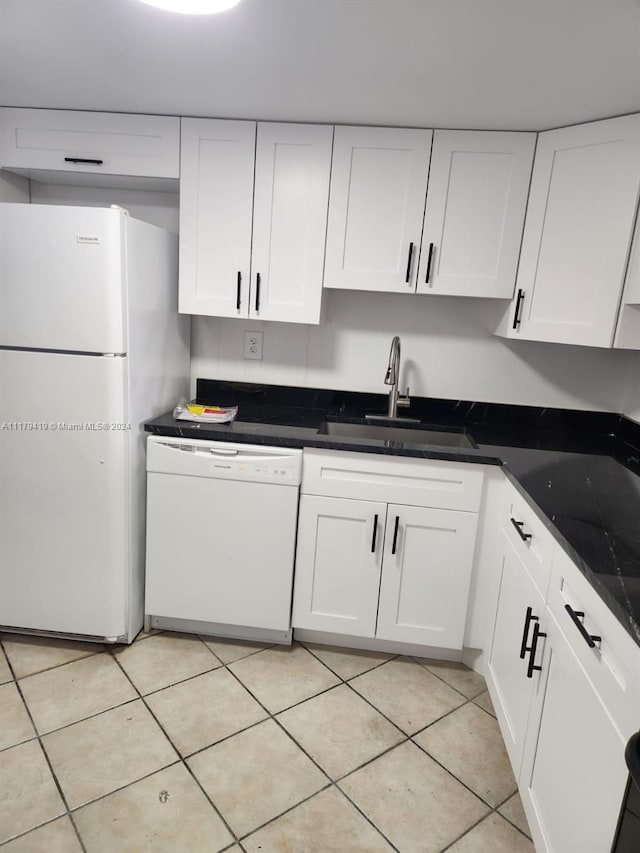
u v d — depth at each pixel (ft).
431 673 6.88
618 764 3.01
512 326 6.89
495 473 6.36
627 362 7.78
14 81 6.00
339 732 5.83
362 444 6.43
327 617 7.01
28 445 6.46
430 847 4.65
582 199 6.16
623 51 4.54
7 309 6.14
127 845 4.50
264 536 6.80
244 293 7.23
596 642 3.47
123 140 6.92
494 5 4.01
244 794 5.03
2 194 7.38
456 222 6.80
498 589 6.24
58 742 5.47
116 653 6.89
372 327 8.16
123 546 6.68
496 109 5.94
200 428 6.70
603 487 5.44
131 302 6.29
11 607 6.93
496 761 5.57
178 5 3.84
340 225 6.95
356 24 4.42
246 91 5.94
